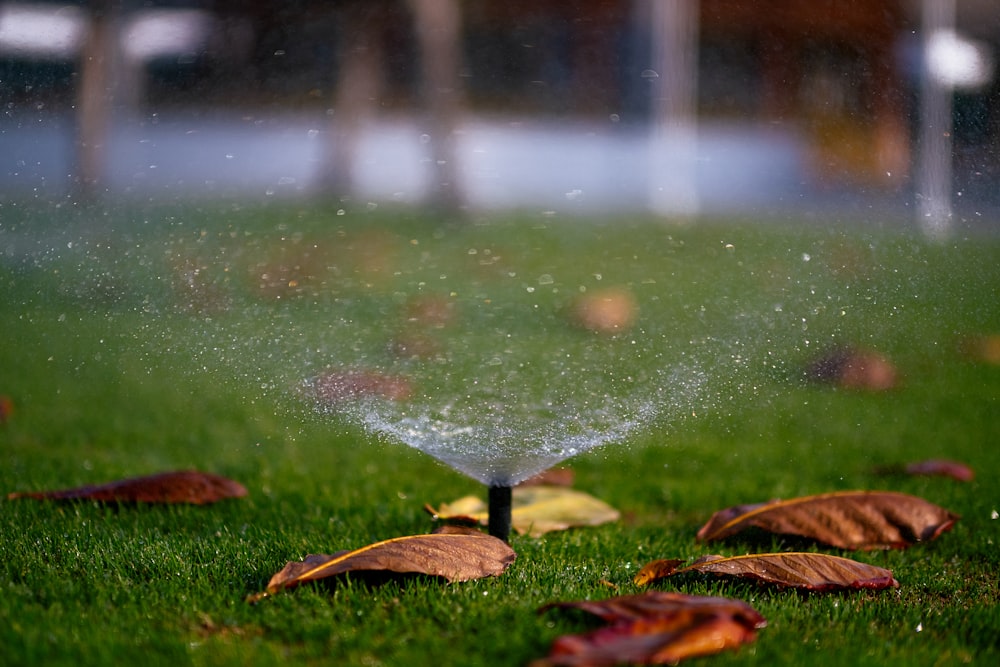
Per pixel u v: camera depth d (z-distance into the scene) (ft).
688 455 11.94
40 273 17.15
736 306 17.43
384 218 34.55
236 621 6.36
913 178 24.07
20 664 5.64
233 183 35.45
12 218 19.21
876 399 14.51
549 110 50.39
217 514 9.32
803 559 7.20
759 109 41.06
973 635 6.49
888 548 8.40
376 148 44.73
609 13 51.08
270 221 30.48
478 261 25.76
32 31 21.76
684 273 22.35
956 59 24.32
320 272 22.35
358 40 44.27
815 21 30.68
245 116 37.70
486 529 8.80
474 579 6.93
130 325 15.87
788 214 30.45
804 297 17.03
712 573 7.10
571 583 7.19
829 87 27.78
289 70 40.55
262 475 10.81
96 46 25.66
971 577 7.98
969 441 12.52
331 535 8.60
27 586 6.98
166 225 23.58
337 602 6.59
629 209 38.04
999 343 16.35
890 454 11.98
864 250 18.57
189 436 12.42
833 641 6.18
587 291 20.98
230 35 37.81
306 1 41.91
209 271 19.33
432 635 6.05
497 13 51.62
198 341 14.35
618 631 5.63
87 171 22.76
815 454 11.98
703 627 5.62
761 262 21.83
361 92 44.09
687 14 45.09
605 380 12.73
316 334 15.76
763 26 40.70
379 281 22.21
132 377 14.97
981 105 22.98
